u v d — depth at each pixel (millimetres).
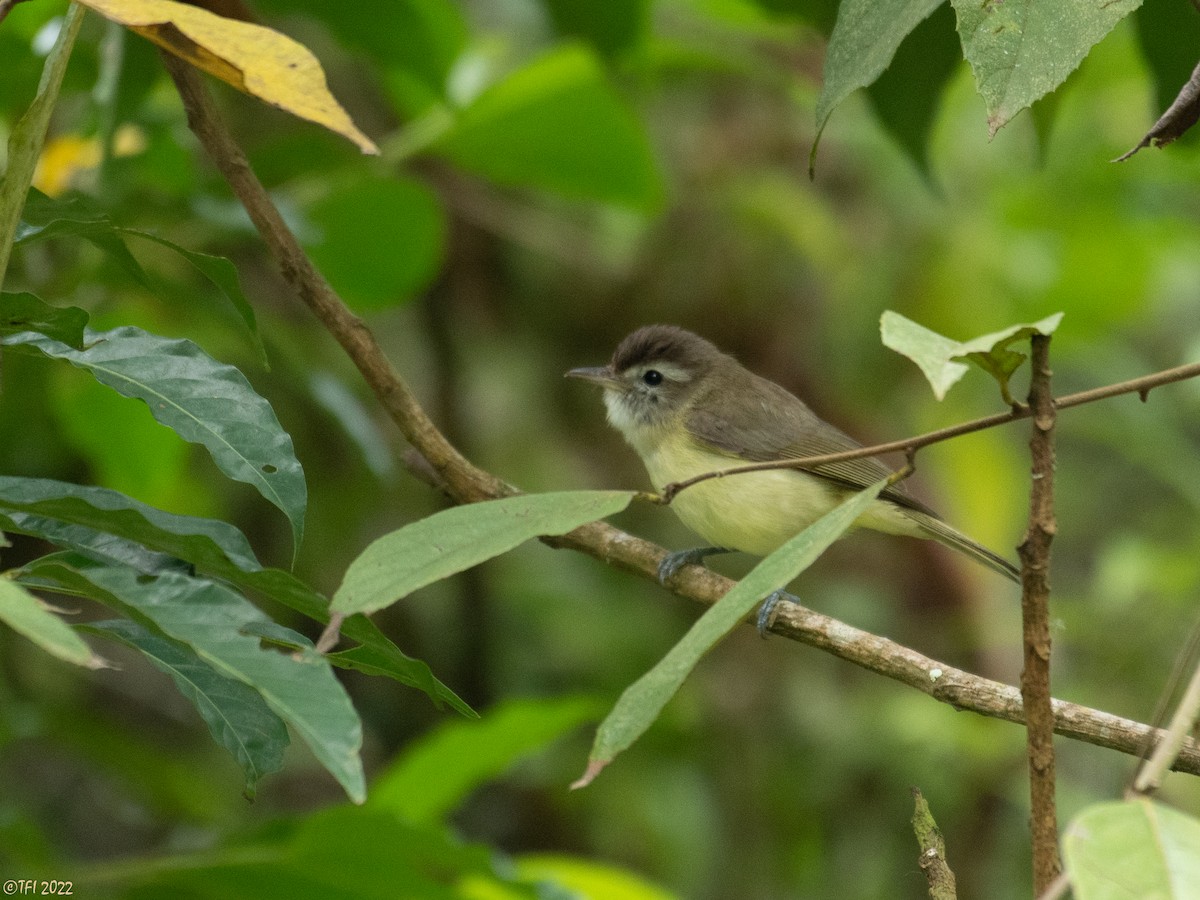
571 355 14844
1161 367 16047
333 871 7293
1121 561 13453
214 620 3775
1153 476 16188
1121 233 14078
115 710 13406
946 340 3932
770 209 13859
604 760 3926
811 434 10461
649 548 6984
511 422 14773
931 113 7035
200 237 9586
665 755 14039
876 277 13688
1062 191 13867
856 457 4504
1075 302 14477
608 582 14789
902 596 14164
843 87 4633
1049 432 4047
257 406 4715
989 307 13852
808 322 14078
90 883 7223
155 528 4285
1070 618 13203
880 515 10242
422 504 13906
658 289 14328
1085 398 4141
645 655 14203
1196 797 12125
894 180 13797
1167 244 14492
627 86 11961
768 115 14297
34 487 4348
